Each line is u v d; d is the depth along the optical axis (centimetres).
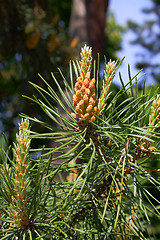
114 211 44
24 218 40
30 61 154
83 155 43
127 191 44
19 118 41
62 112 86
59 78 47
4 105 139
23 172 40
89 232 44
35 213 41
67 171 43
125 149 42
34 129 47
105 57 43
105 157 43
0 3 166
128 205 46
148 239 45
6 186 41
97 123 42
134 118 44
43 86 59
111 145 44
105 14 190
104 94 42
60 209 43
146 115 43
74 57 46
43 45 158
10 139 46
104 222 47
